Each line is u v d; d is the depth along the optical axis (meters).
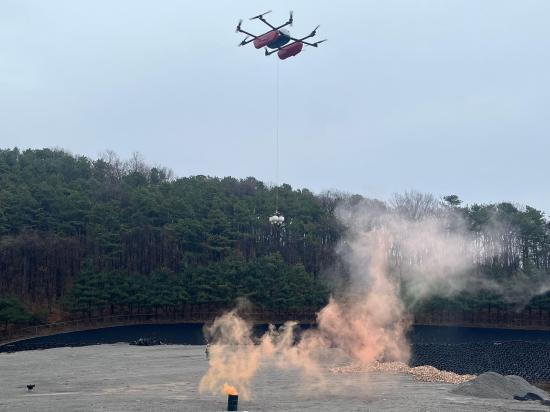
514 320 108.44
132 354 67.56
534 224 113.88
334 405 37.66
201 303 107.00
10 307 86.88
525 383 44.44
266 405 37.31
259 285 107.06
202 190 130.00
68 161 143.75
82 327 96.44
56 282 103.38
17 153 145.12
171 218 118.31
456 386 45.06
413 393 43.31
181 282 105.31
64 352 69.56
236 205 125.12
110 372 53.66
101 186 127.25
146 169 163.88
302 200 138.12
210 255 114.81
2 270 99.75
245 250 120.88
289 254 122.81
